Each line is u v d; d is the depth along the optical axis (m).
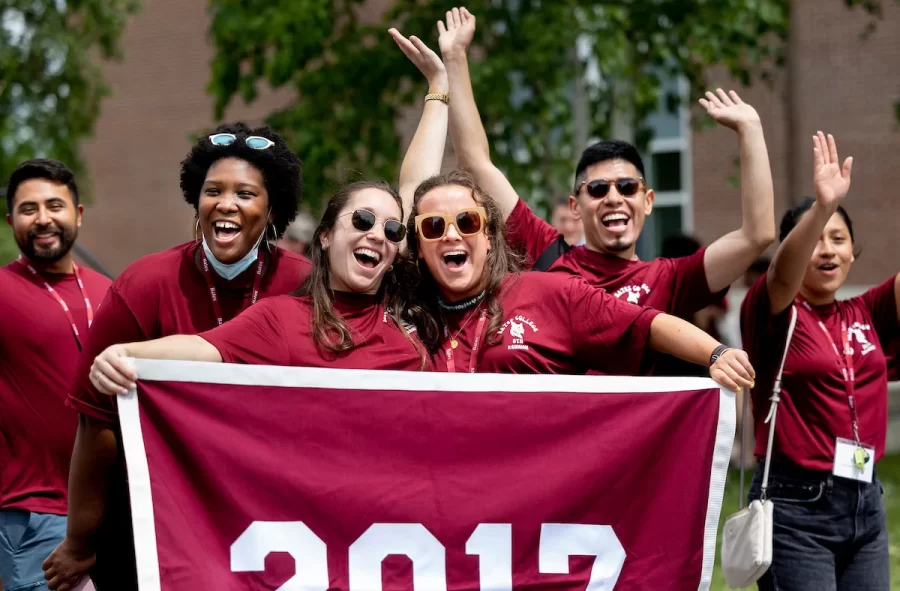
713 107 4.26
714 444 3.67
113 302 3.66
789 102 13.40
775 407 4.39
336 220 3.67
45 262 4.74
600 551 3.61
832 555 4.45
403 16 11.21
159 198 18.28
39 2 12.87
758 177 4.14
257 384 3.46
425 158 4.60
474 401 3.59
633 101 10.10
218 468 3.40
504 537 3.55
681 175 14.51
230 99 10.63
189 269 3.74
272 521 3.43
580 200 4.59
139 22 18.23
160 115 18.17
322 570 3.44
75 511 3.58
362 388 3.53
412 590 3.49
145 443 3.36
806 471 4.46
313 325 3.60
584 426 3.64
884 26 12.95
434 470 3.55
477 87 9.45
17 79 12.83
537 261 4.87
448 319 3.90
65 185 4.82
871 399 4.59
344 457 3.50
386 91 10.36
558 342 3.77
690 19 9.76
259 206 3.70
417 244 3.90
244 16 10.18
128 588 3.72
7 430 4.55
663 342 3.66
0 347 4.57
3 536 4.54
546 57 9.42
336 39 10.45
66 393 4.59
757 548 3.99
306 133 9.90
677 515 3.65
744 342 4.61
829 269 4.60
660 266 4.42
